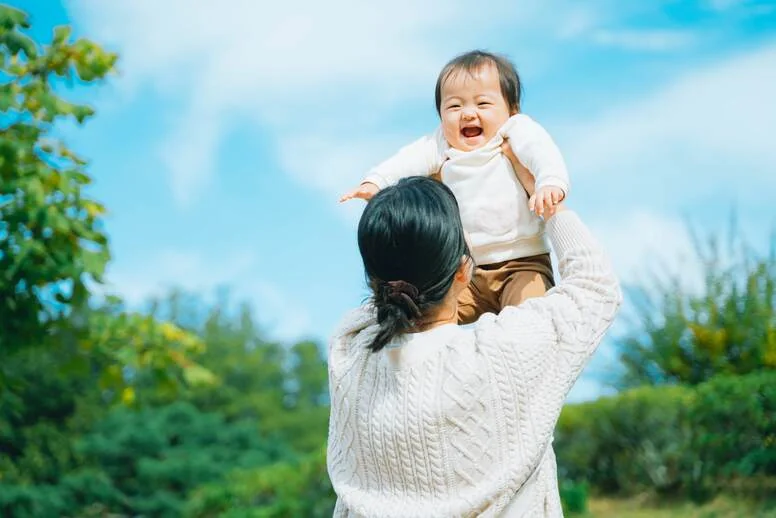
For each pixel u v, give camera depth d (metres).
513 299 2.33
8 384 8.24
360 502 2.00
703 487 9.38
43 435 23.17
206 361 44.31
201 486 25.70
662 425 9.95
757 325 10.24
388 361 2.01
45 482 23.39
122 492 25.73
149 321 8.86
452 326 2.03
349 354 2.12
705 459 9.34
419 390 1.95
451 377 1.93
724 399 8.91
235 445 29.45
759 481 9.04
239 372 44.81
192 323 51.31
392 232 1.94
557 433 10.98
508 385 1.92
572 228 2.11
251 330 50.78
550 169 2.19
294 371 48.69
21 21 7.32
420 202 1.96
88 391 25.61
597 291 2.02
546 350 1.95
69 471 24.12
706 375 10.52
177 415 29.22
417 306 1.96
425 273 1.95
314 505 11.93
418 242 1.93
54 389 24.28
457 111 2.48
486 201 2.36
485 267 2.38
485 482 1.91
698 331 10.48
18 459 22.45
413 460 1.94
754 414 8.58
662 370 10.92
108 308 13.18
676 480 9.78
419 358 1.98
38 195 7.18
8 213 7.23
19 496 21.14
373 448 1.99
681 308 10.89
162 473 25.81
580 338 1.97
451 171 2.42
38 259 7.31
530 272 2.35
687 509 9.09
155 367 8.91
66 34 7.70
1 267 7.16
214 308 50.44
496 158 2.38
